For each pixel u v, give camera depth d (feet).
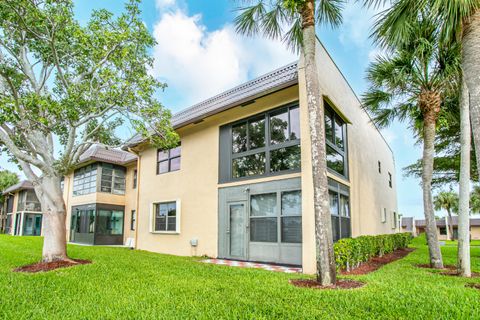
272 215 28.48
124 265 24.77
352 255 24.73
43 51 25.46
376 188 47.98
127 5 24.88
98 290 16.48
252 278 19.76
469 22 15.05
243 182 31.32
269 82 29.94
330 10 26.21
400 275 21.40
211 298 14.84
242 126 33.09
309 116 18.95
